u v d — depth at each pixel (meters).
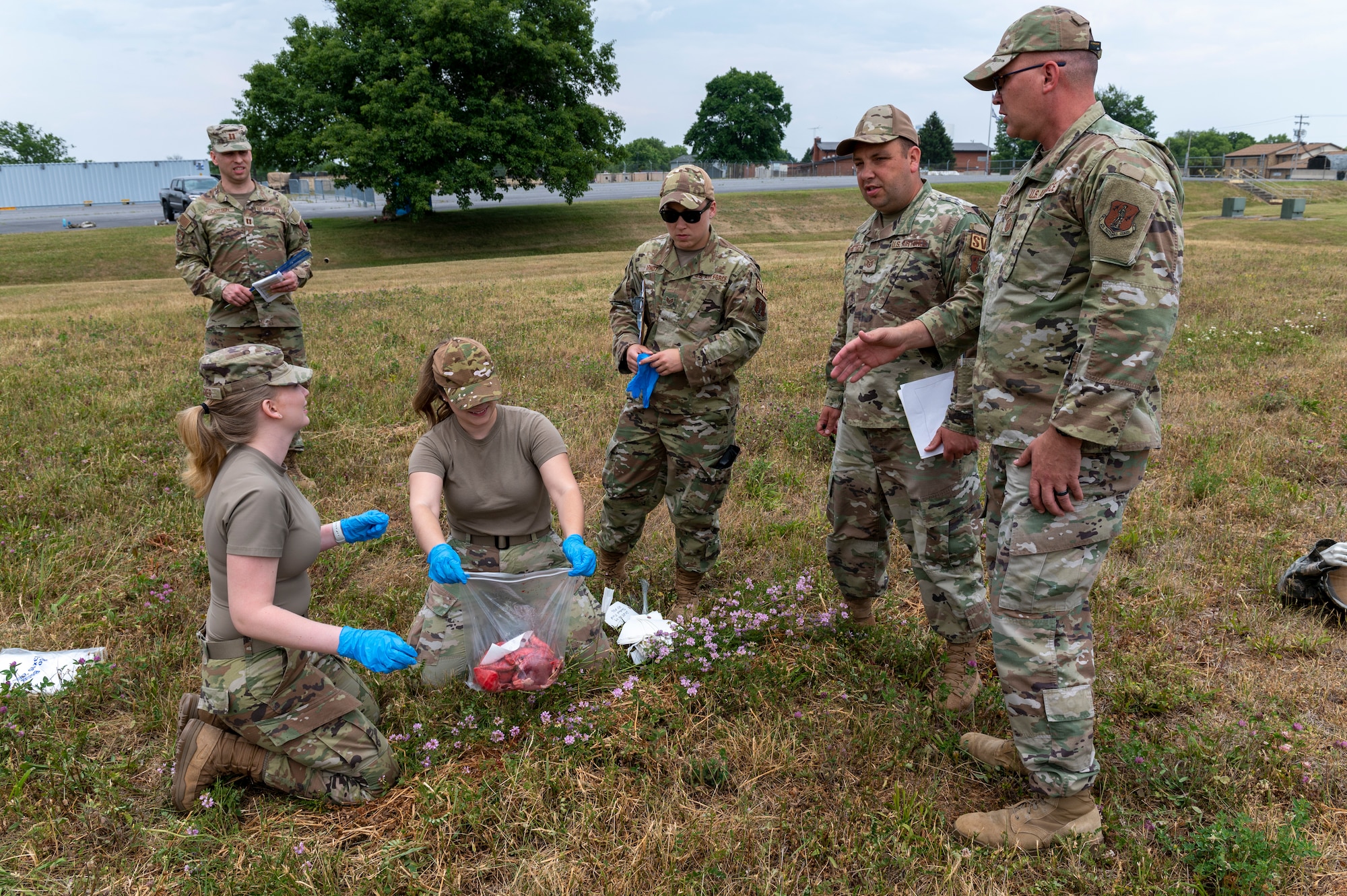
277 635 2.46
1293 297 12.01
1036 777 2.46
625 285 3.92
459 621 3.27
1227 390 7.12
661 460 3.84
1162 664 3.35
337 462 5.62
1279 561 4.17
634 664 3.38
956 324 2.86
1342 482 5.15
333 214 43.69
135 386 7.46
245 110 37.84
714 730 2.97
